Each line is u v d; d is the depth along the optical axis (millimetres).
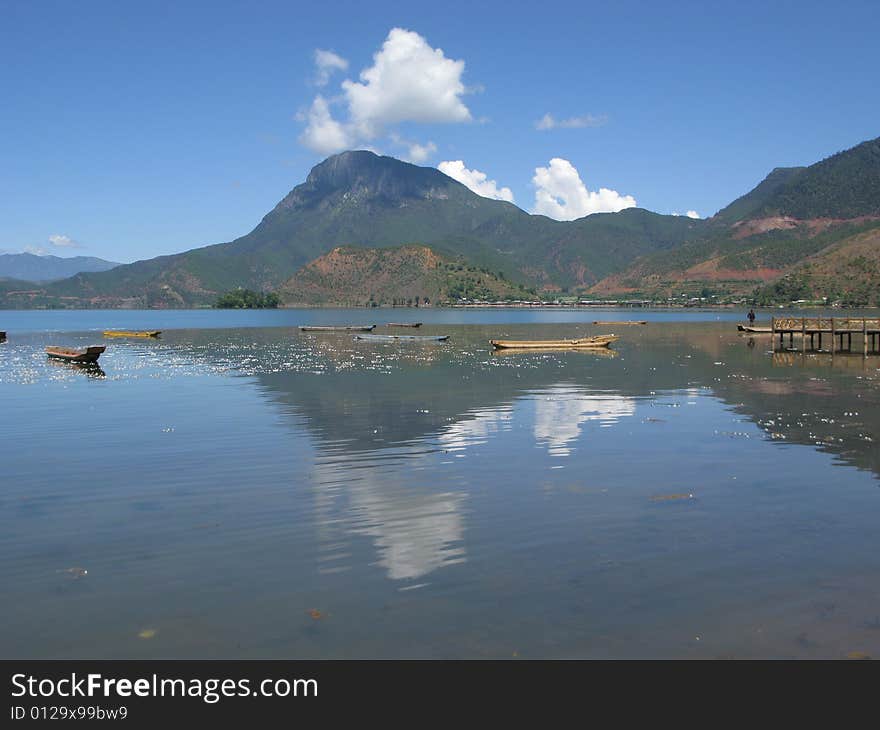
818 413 31656
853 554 14648
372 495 19000
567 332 123250
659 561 14344
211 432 27891
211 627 11984
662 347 77562
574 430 27844
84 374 50469
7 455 24016
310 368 54375
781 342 75688
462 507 17891
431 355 68000
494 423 29500
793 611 12234
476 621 12031
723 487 19531
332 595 13000
